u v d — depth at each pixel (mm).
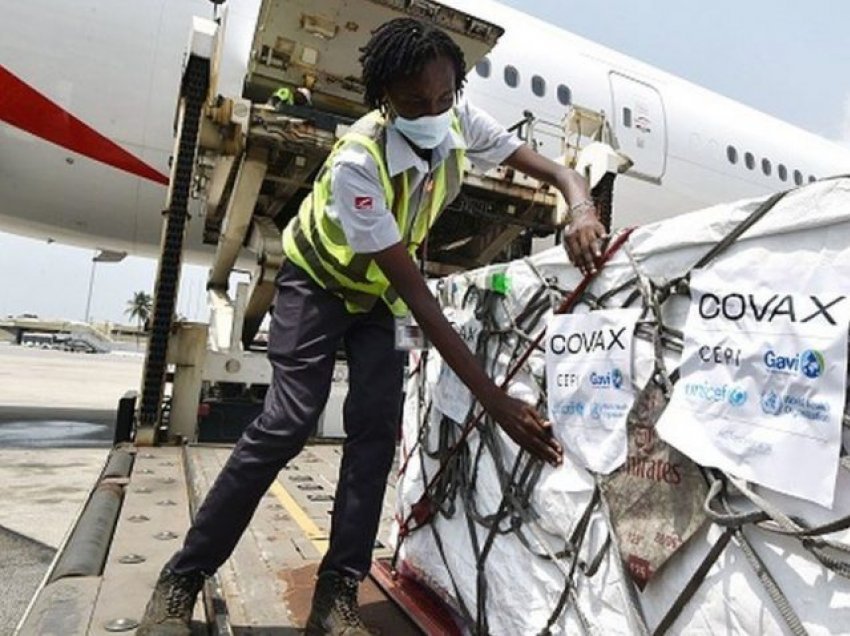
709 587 793
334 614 1276
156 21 5566
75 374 17078
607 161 4316
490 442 1267
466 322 1427
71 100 5398
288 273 1416
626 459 924
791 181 8977
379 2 3863
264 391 4188
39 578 2412
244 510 1292
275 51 4375
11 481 3963
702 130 8133
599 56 7809
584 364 1017
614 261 991
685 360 839
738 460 752
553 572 1077
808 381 687
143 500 2068
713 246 817
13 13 5160
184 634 1168
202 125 3467
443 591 1433
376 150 1209
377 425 1396
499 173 4359
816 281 690
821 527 662
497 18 7125
